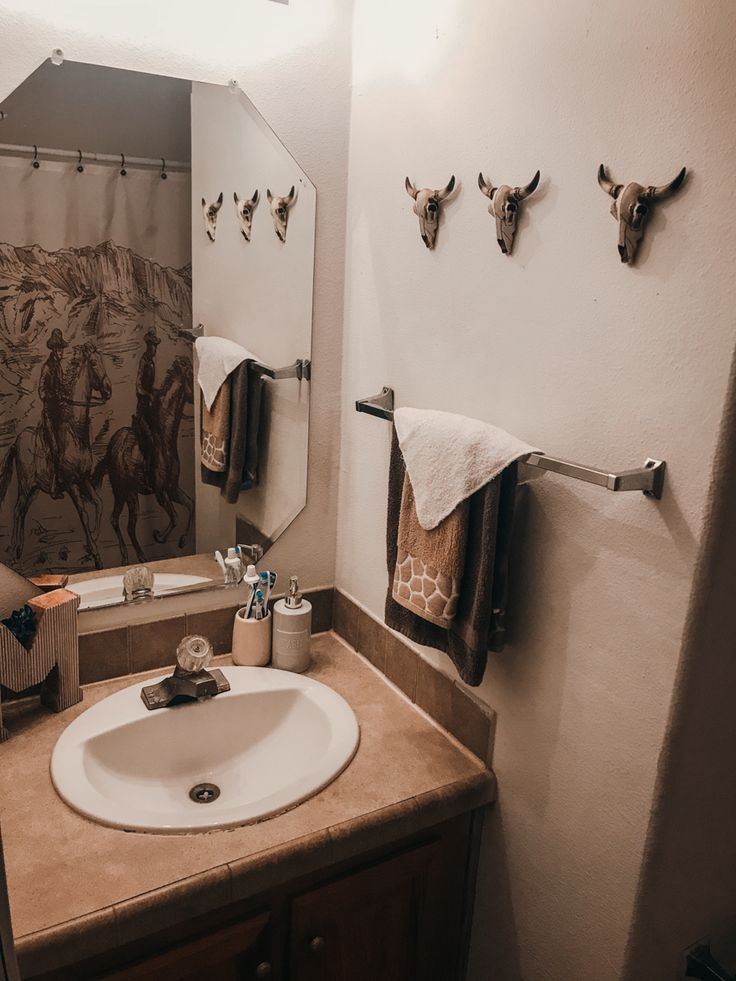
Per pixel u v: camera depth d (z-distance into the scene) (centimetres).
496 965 149
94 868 115
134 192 144
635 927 116
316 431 174
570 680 121
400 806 131
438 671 151
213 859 117
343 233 164
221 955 123
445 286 137
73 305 144
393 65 143
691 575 100
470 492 119
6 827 121
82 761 134
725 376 92
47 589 151
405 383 152
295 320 165
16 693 153
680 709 105
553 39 109
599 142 104
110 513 156
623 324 104
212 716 152
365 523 171
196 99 145
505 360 126
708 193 91
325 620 186
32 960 104
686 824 115
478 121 124
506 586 124
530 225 117
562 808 126
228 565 169
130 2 136
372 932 141
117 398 151
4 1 128
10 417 143
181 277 152
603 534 112
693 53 91
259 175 153
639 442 104
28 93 132
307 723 155
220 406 161
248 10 145
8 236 136
